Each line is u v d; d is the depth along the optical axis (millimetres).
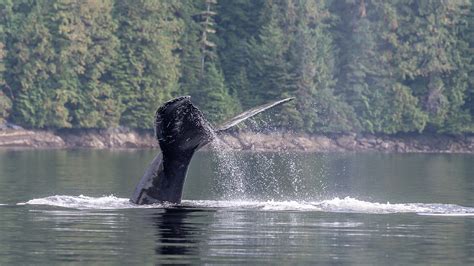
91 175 164500
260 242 85438
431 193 139250
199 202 109938
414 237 89250
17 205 107438
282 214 102000
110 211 101688
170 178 105000
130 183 145875
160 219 96562
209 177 163000
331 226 94438
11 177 156250
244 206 107562
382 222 97750
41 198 114375
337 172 192000
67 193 126938
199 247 82625
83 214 99688
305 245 84500
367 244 85562
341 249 83125
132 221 95250
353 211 105375
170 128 100062
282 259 78625
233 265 76062
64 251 80688
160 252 80375
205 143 102625
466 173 193750
